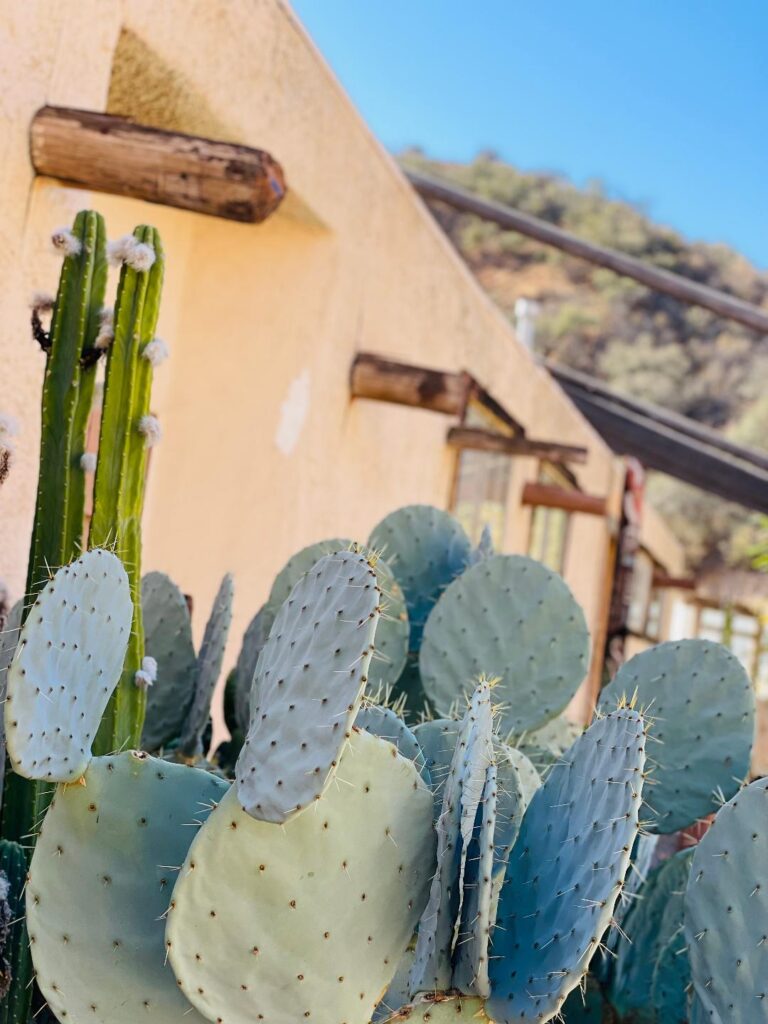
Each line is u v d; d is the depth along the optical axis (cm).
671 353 3944
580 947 210
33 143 398
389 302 738
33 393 411
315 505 667
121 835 221
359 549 221
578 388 1442
